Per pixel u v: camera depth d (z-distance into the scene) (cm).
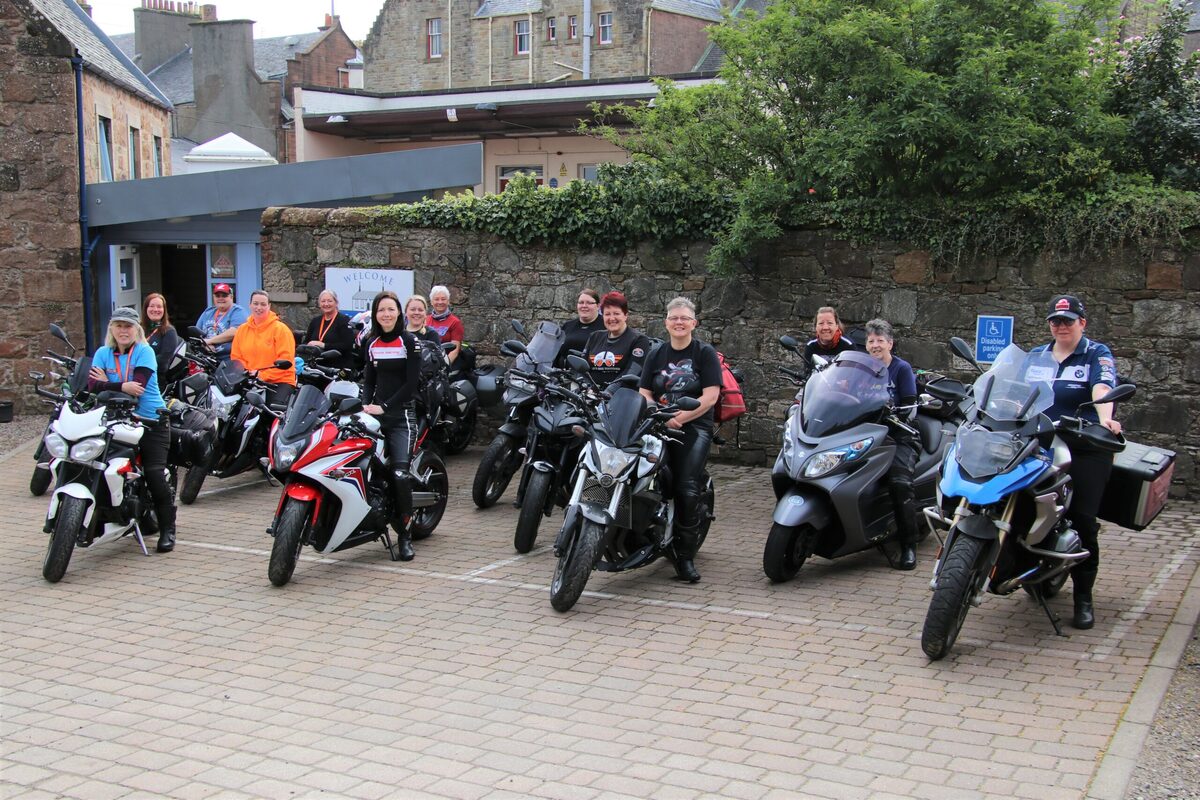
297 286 1405
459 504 1042
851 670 619
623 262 1247
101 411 802
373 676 613
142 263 2172
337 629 694
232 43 4300
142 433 830
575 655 646
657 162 1273
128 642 668
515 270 1304
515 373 912
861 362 797
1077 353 684
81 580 797
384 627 697
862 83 1050
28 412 1652
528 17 4241
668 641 670
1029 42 1050
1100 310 1023
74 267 1648
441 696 584
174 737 531
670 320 788
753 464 1201
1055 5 1088
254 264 1691
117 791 474
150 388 842
